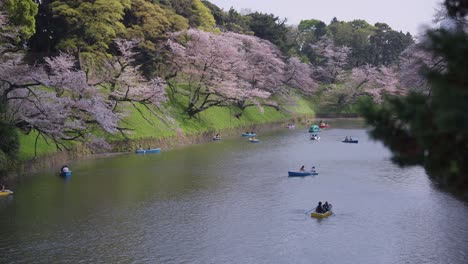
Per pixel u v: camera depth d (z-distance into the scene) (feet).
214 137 268.00
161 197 136.56
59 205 125.70
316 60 513.04
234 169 179.83
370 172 173.88
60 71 184.34
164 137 234.79
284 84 392.27
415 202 130.11
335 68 467.11
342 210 122.93
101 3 208.54
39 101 153.38
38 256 90.33
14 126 149.38
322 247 96.53
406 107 21.63
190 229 107.96
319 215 116.67
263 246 97.14
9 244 96.63
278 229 108.06
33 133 177.88
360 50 533.14
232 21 383.86
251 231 106.73
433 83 20.01
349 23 596.70
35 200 129.90
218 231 106.52
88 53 213.05
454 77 19.77
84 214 118.32
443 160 20.39
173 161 195.62
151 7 249.96
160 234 104.37
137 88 211.41
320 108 433.89
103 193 139.54
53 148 180.04
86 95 179.63
